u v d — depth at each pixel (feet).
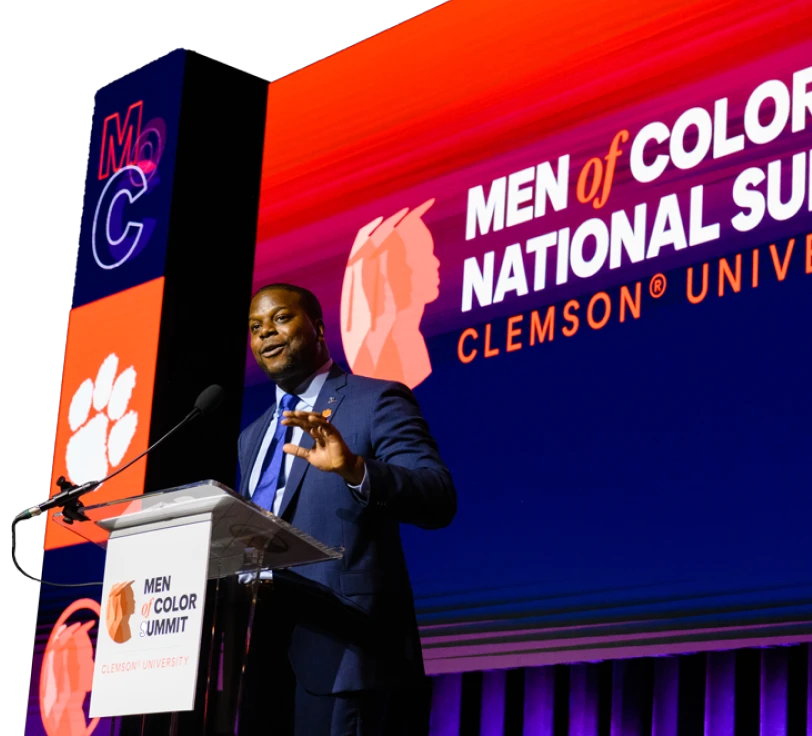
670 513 12.19
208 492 9.11
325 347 14.03
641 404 12.73
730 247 12.52
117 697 9.25
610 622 12.30
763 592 11.37
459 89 15.58
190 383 16.96
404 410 12.38
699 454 12.15
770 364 11.90
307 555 9.77
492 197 14.78
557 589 12.76
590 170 13.98
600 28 14.42
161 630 9.18
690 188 13.04
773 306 12.03
